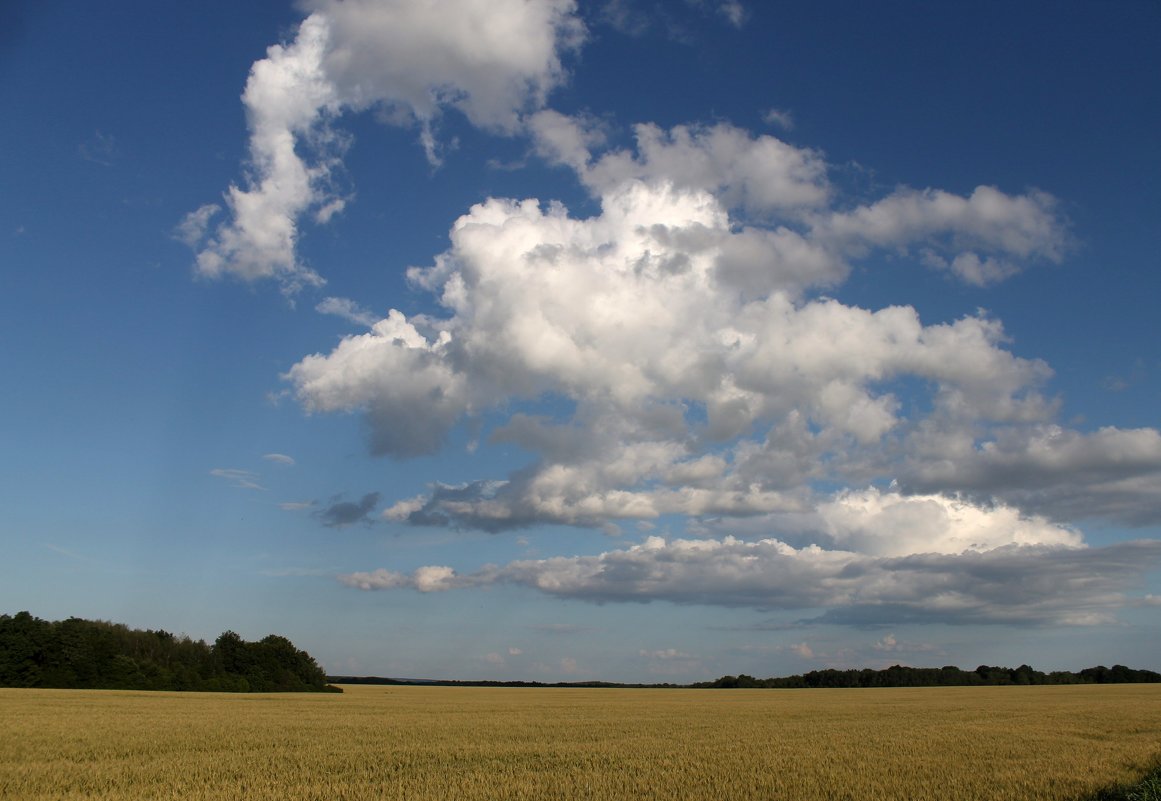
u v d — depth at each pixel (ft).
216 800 61.62
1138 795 59.98
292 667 378.32
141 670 325.21
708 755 91.61
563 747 100.73
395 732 122.83
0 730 114.32
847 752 94.32
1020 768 78.74
